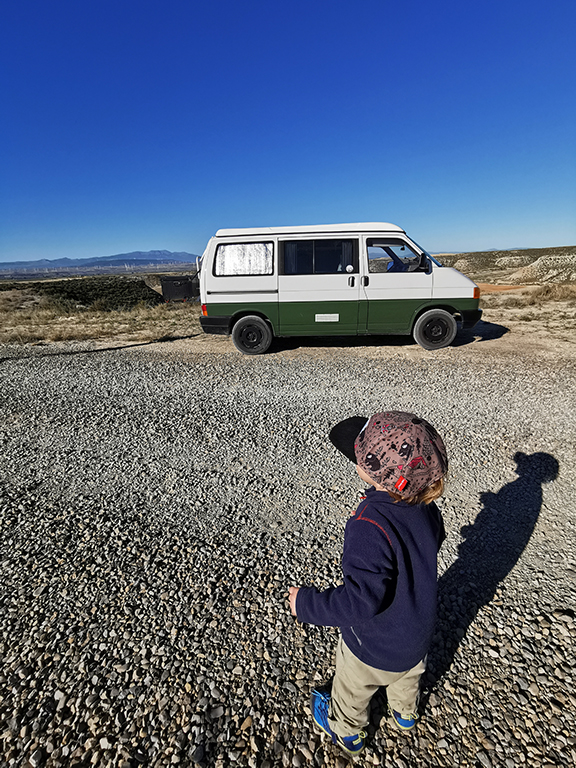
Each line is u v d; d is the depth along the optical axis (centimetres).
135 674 197
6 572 261
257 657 205
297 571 258
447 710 179
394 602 129
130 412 526
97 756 164
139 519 312
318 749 166
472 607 230
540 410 495
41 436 459
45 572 260
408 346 877
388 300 813
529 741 166
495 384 596
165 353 874
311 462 391
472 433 439
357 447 136
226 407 536
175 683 192
